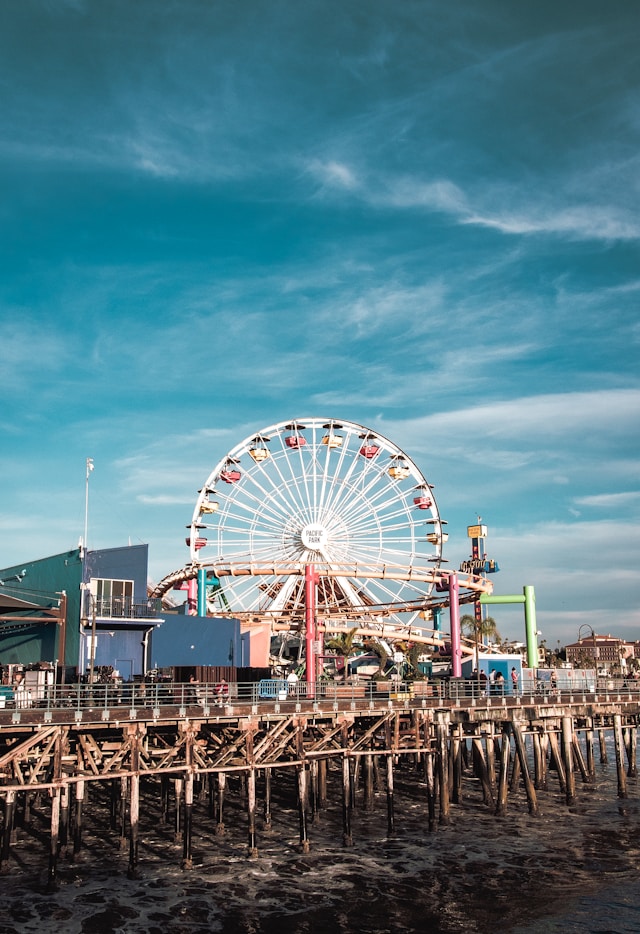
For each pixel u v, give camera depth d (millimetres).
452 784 53156
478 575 100250
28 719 36812
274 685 54125
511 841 44656
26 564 65750
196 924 33000
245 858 40969
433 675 90000
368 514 100000
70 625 60000
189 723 40438
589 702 55656
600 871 39688
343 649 82625
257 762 42188
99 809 52281
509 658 86438
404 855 41938
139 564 63688
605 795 56781
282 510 99062
